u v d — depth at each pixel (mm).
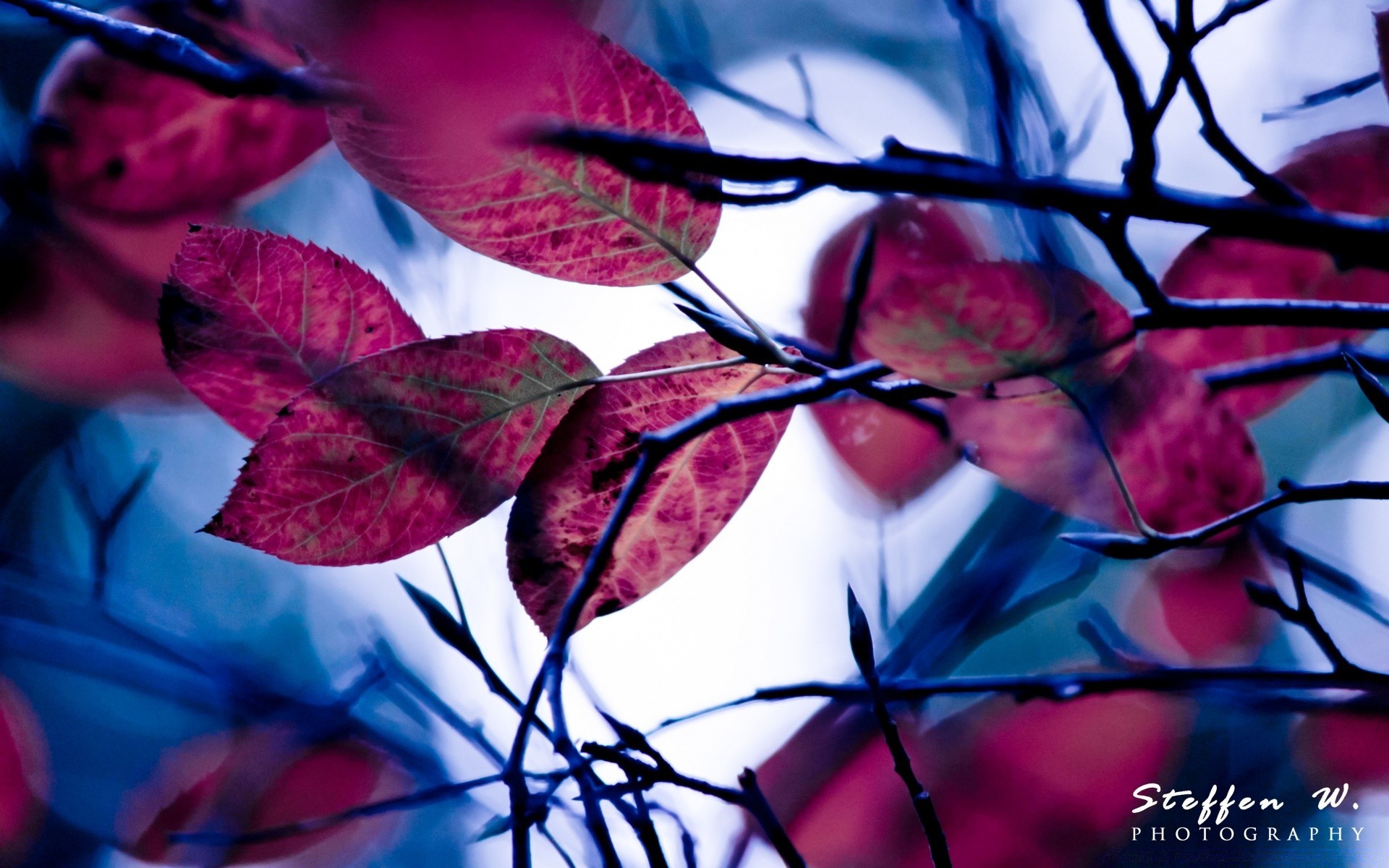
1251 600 596
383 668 663
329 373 539
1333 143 592
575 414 551
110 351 594
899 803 655
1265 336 595
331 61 520
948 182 545
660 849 558
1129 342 534
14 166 561
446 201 533
